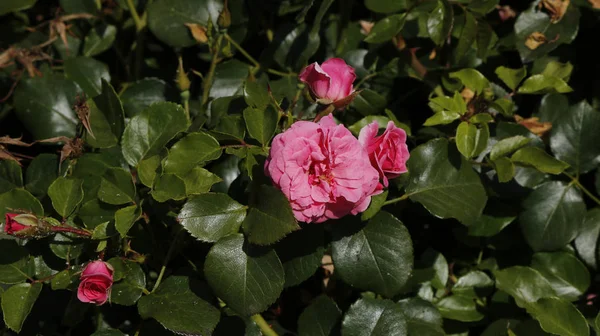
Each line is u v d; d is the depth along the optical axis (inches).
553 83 37.1
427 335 35.7
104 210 33.5
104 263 31.8
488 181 36.7
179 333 32.0
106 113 35.5
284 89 38.4
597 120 37.2
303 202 30.7
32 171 35.6
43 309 36.1
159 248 35.1
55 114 37.4
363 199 31.1
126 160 34.4
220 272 32.2
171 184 32.6
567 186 37.0
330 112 32.7
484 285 38.5
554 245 36.9
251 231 31.6
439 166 34.5
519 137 35.2
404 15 37.2
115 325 37.0
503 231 38.6
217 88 38.2
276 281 32.2
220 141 33.5
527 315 37.8
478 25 36.8
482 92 36.9
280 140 30.7
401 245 33.5
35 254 34.2
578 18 37.8
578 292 37.5
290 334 37.2
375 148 31.5
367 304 34.3
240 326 34.1
